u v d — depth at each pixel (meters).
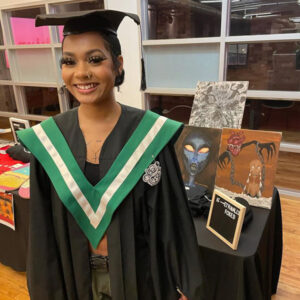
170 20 2.99
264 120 3.50
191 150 1.58
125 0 3.10
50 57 3.97
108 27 0.69
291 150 2.88
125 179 0.76
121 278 0.79
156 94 3.43
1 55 4.43
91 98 0.69
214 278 1.15
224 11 2.65
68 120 0.81
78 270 0.82
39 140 0.79
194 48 2.96
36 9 3.86
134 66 3.30
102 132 0.77
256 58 2.73
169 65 3.16
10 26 4.16
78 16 0.64
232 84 1.63
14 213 1.69
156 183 0.77
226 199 1.18
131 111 0.82
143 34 3.13
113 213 0.75
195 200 1.39
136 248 0.80
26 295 1.75
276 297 1.68
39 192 0.80
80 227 0.78
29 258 0.83
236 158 1.41
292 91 2.64
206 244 1.15
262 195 1.35
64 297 0.86
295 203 2.73
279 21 2.50
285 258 1.98
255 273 1.08
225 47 2.79
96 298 0.86
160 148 0.78
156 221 0.80
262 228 1.22
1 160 2.12
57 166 0.77
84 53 0.66
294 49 2.53
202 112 1.71
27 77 4.34
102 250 0.80
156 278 0.83
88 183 0.76
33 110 4.56
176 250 0.84
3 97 4.75
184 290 0.85
